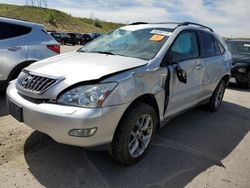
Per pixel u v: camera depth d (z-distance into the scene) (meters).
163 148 4.06
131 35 4.39
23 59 5.67
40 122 2.97
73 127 2.82
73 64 3.38
